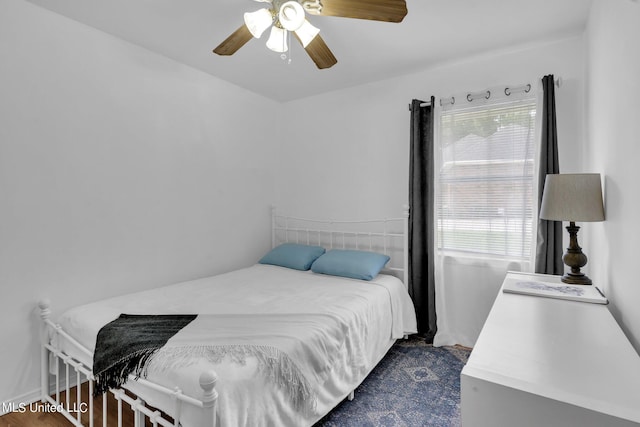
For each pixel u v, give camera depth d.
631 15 1.26
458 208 2.88
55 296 2.18
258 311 2.02
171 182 2.84
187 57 2.79
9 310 2.00
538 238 2.43
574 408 0.80
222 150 3.28
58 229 2.19
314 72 3.07
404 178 3.16
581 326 1.29
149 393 1.40
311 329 1.76
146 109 2.65
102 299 2.40
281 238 3.94
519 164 2.62
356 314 2.11
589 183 1.66
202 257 3.10
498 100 2.69
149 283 2.69
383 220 3.29
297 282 2.72
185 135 2.94
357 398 2.07
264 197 3.79
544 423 0.84
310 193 3.75
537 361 1.01
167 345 1.51
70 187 2.23
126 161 2.53
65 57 2.20
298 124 3.83
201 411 1.19
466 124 2.83
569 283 1.89
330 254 3.12
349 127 3.47
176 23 2.28
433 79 3.01
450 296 2.91
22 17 2.02
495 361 1.01
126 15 2.18
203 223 3.11
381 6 1.63
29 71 2.05
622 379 0.91
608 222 1.64
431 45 2.56
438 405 2.00
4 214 1.97
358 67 2.96
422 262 2.95
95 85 2.35
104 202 2.41
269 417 1.38
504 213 2.69
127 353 1.48
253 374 1.35
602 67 1.77
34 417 1.94
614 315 1.53
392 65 2.91
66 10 2.12
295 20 1.69
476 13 2.14
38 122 2.09
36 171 2.08
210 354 1.43
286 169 3.93
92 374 1.60
